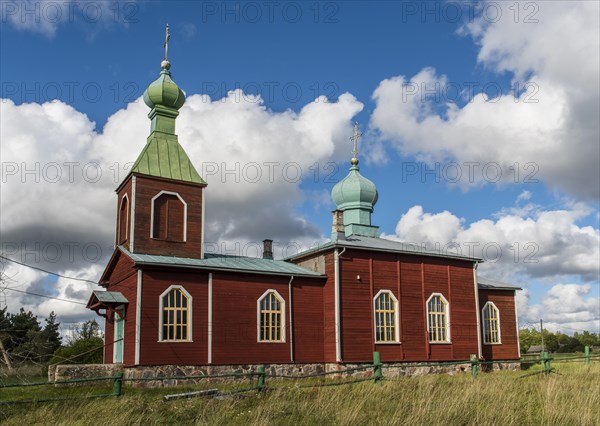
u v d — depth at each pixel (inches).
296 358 1184.2
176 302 1075.3
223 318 1114.7
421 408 597.6
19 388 881.5
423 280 1339.8
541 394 703.1
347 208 1572.3
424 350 1301.7
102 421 560.1
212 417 580.4
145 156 1174.3
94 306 1128.2
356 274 1249.4
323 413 596.7
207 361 1078.4
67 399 628.1
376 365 801.6
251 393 705.0
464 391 698.8
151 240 1127.0
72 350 1460.4
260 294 1168.2
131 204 1125.7
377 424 559.5
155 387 955.3
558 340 4384.8
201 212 1197.1
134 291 1056.8
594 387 745.0
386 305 1278.3
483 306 1499.8
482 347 1464.1
